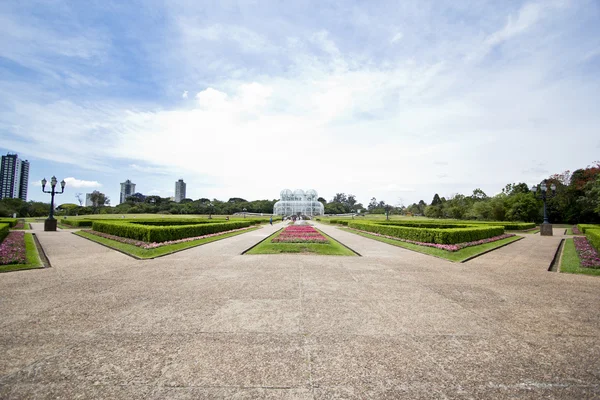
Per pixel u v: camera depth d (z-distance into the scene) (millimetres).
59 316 6602
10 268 11594
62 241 21266
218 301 7715
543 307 7438
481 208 63594
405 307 7336
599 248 16375
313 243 20297
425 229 19672
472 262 13984
